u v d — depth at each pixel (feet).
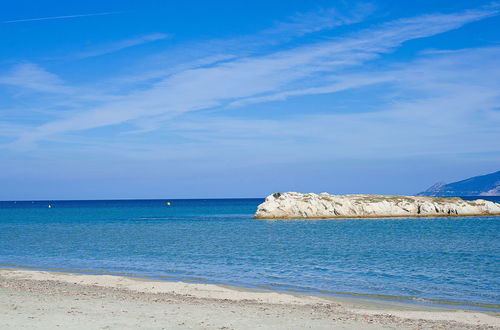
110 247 175.01
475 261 134.31
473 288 94.84
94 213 536.01
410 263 130.82
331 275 111.34
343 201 396.16
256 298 82.53
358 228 275.39
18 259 144.05
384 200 410.93
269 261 136.05
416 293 89.86
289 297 83.76
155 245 181.68
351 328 58.13
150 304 71.46
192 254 153.17
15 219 400.88
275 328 56.70
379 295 87.61
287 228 278.87
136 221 365.61
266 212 386.32
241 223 331.16
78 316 60.44
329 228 276.82
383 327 59.36
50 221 367.86
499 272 114.73
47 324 55.42
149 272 117.29
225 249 167.12
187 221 362.53
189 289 91.04
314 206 385.70
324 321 61.98
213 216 447.42
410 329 58.70
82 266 128.47
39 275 108.58
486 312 74.08
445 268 121.29
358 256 146.51
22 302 70.18
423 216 396.37
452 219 367.04
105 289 89.25
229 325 57.57
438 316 69.10
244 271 118.01
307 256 147.13
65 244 187.01
